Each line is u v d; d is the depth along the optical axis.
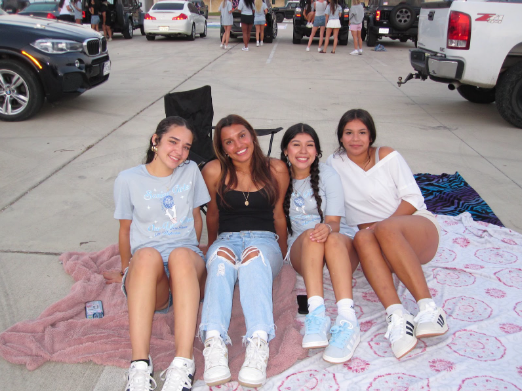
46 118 6.30
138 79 8.95
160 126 2.42
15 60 5.87
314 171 2.74
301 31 15.09
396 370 2.16
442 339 2.35
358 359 2.25
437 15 6.12
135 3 17.58
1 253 3.17
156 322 2.51
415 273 2.33
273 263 2.55
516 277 2.88
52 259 3.12
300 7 15.02
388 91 8.20
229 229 2.73
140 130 5.83
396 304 2.31
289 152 2.66
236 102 7.13
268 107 6.88
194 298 2.16
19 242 3.31
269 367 2.20
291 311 2.59
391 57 12.52
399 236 2.39
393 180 2.85
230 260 2.39
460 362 2.19
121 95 7.66
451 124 6.18
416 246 2.57
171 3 16.12
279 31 20.80
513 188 4.21
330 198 2.76
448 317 2.52
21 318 2.55
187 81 8.77
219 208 2.78
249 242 2.63
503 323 2.46
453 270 2.97
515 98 5.78
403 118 6.45
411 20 13.89
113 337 2.38
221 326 2.16
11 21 6.09
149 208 2.48
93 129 5.86
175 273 2.20
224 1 13.38
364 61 11.66
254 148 2.64
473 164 4.79
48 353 2.26
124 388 2.10
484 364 2.17
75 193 4.09
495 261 3.06
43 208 3.81
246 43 13.27
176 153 2.39
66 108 6.80
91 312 2.56
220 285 2.26
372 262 2.41
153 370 2.13
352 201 2.95
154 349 2.33
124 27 16.27
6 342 2.34
